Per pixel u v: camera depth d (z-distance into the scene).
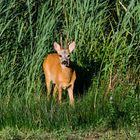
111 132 16.30
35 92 19.53
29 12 19.39
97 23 19.19
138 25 18.20
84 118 16.91
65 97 19.86
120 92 18.66
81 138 15.85
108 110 17.36
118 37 18.62
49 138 15.98
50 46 19.89
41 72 19.95
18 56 20.03
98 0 19.02
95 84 19.44
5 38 20.08
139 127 16.38
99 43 19.59
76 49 19.72
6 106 18.23
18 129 16.84
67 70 19.12
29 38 19.92
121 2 19.27
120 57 18.98
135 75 19.02
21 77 19.86
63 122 16.72
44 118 16.86
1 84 19.89
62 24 19.83
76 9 19.36
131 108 17.33
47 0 19.69
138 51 18.88
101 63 19.50
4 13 19.88
